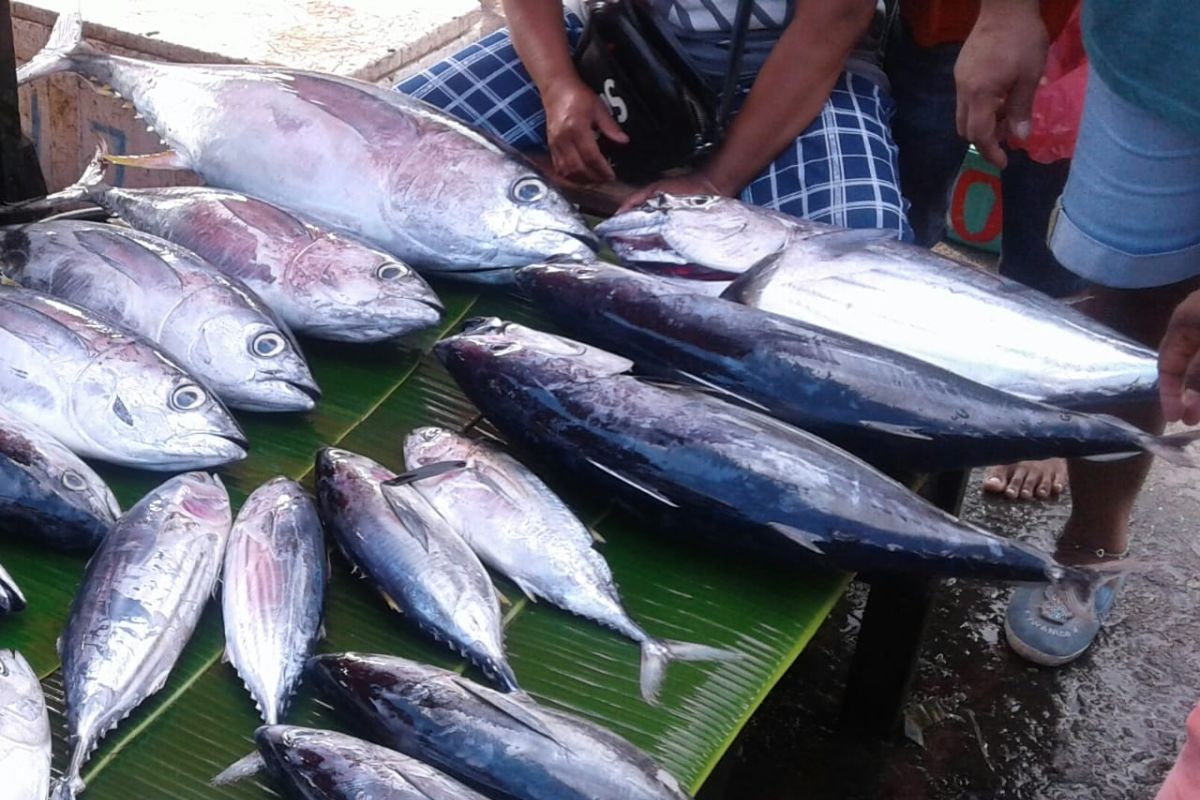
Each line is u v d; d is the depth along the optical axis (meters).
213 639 1.76
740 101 3.03
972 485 3.57
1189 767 1.65
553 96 2.81
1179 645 3.06
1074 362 2.19
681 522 1.94
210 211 2.34
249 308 2.11
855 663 2.69
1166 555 3.32
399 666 1.63
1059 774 2.73
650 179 2.92
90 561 1.76
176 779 1.56
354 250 2.26
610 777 1.51
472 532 1.90
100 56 2.68
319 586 1.79
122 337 2.01
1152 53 2.12
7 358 1.96
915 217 3.70
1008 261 3.62
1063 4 2.82
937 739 2.79
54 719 1.62
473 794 1.47
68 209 2.62
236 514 1.94
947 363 2.23
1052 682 2.95
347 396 2.21
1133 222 2.35
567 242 2.40
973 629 3.08
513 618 1.84
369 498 1.88
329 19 3.80
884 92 3.15
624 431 1.96
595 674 1.75
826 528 1.86
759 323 2.12
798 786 2.65
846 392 2.04
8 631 1.74
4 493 1.81
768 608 1.88
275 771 1.53
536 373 2.04
